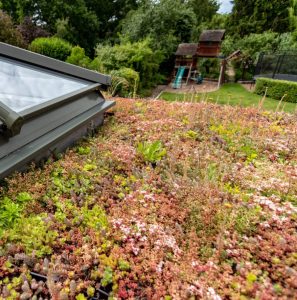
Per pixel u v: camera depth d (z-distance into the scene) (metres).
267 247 1.43
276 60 11.96
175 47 15.28
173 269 1.33
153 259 1.37
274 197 1.87
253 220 1.66
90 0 19.47
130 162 2.37
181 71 14.34
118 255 1.39
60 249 1.43
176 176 2.20
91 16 18.09
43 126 2.12
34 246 1.39
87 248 1.41
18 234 1.45
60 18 17.06
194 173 2.23
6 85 2.22
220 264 1.40
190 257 1.43
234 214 1.65
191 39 16.08
